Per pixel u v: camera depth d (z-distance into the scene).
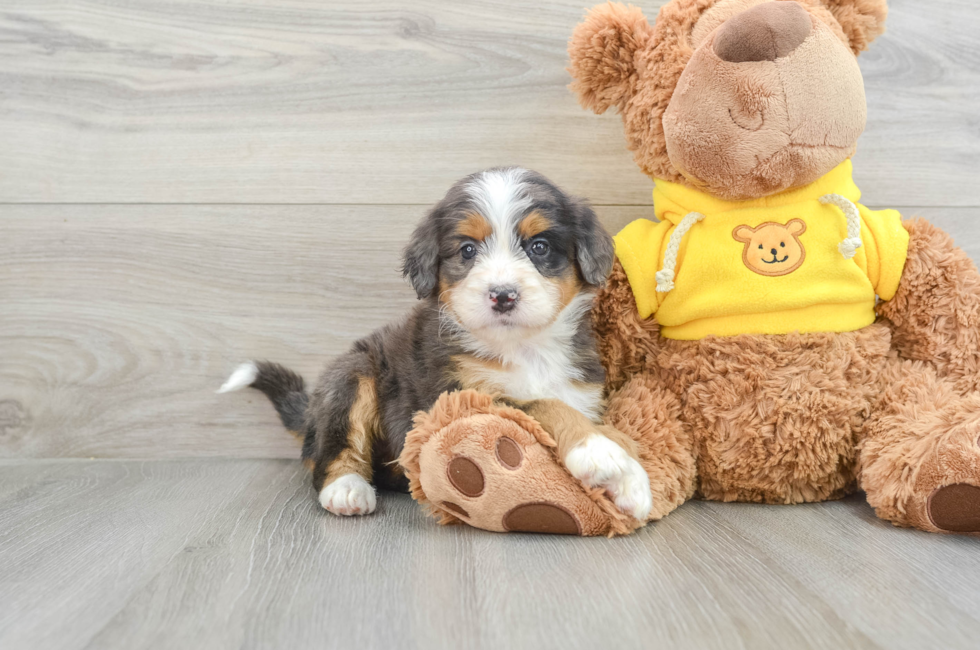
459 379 0.79
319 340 0.95
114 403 0.95
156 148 0.93
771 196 0.79
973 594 0.62
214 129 0.93
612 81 0.83
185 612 0.61
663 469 0.77
